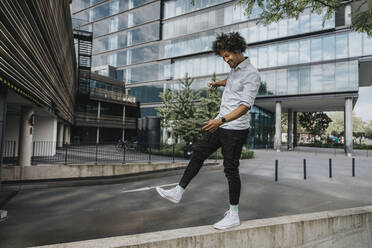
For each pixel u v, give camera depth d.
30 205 6.47
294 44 28.14
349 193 7.62
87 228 4.71
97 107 32.78
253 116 32.34
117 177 10.94
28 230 4.61
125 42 40.56
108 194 7.76
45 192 8.09
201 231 1.73
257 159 18.88
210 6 32.97
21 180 9.46
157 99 36.69
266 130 38.12
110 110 34.84
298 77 27.77
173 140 31.17
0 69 4.98
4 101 5.96
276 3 5.16
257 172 11.95
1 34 4.83
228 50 1.84
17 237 4.28
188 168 1.83
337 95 25.78
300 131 67.44
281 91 28.73
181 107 23.20
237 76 1.87
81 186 9.19
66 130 27.25
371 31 4.46
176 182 9.77
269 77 29.53
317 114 49.94
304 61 27.47
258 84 1.82
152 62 37.69
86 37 23.30
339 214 2.49
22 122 9.98
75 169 10.61
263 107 36.09
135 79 39.16
